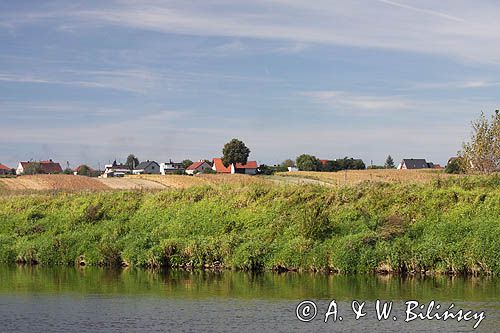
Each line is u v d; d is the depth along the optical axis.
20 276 29.81
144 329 18.67
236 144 154.88
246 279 27.88
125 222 38.94
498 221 29.48
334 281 26.78
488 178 36.94
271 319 19.77
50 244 35.62
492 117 48.78
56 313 21.00
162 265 32.53
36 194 51.22
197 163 174.12
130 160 197.50
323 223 31.88
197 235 35.03
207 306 21.81
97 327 19.00
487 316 19.95
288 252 30.44
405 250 28.83
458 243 28.44
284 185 40.03
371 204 34.31
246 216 36.16
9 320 20.05
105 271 31.45
